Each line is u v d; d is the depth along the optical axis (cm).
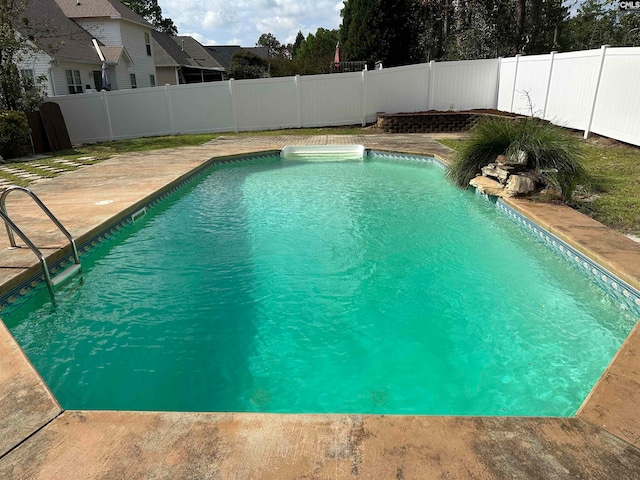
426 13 2142
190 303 396
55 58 1709
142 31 2503
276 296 405
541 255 484
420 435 180
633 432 181
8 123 1071
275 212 661
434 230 569
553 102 1091
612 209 515
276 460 168
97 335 348
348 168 980
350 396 279
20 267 384
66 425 190
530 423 187
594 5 2139
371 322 361
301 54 4419
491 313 370
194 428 187
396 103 1493
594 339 329
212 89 1452
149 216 646
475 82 1452
